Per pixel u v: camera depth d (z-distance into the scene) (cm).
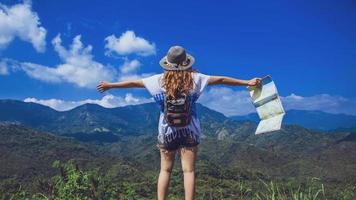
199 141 264
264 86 275
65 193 453
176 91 259
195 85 261
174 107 258
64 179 466
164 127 261
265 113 273
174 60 264
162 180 265
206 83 264
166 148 264
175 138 259
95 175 479
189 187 258
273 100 271
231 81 271
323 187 318
